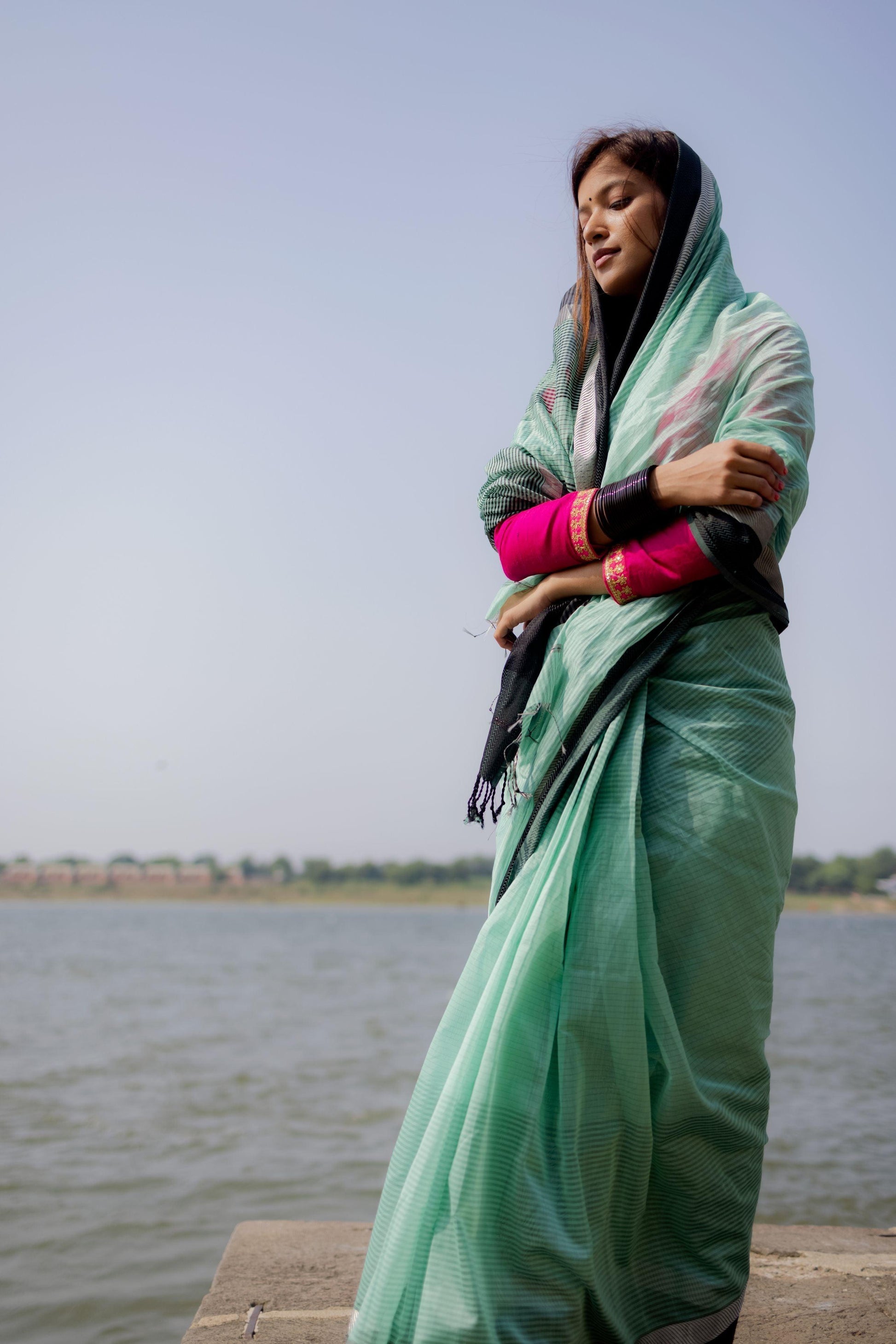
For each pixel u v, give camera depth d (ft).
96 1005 64.44
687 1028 4.29
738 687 4.60
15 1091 31.76
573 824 4.43
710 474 4.43
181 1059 39.55
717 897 4.34
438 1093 4.42
